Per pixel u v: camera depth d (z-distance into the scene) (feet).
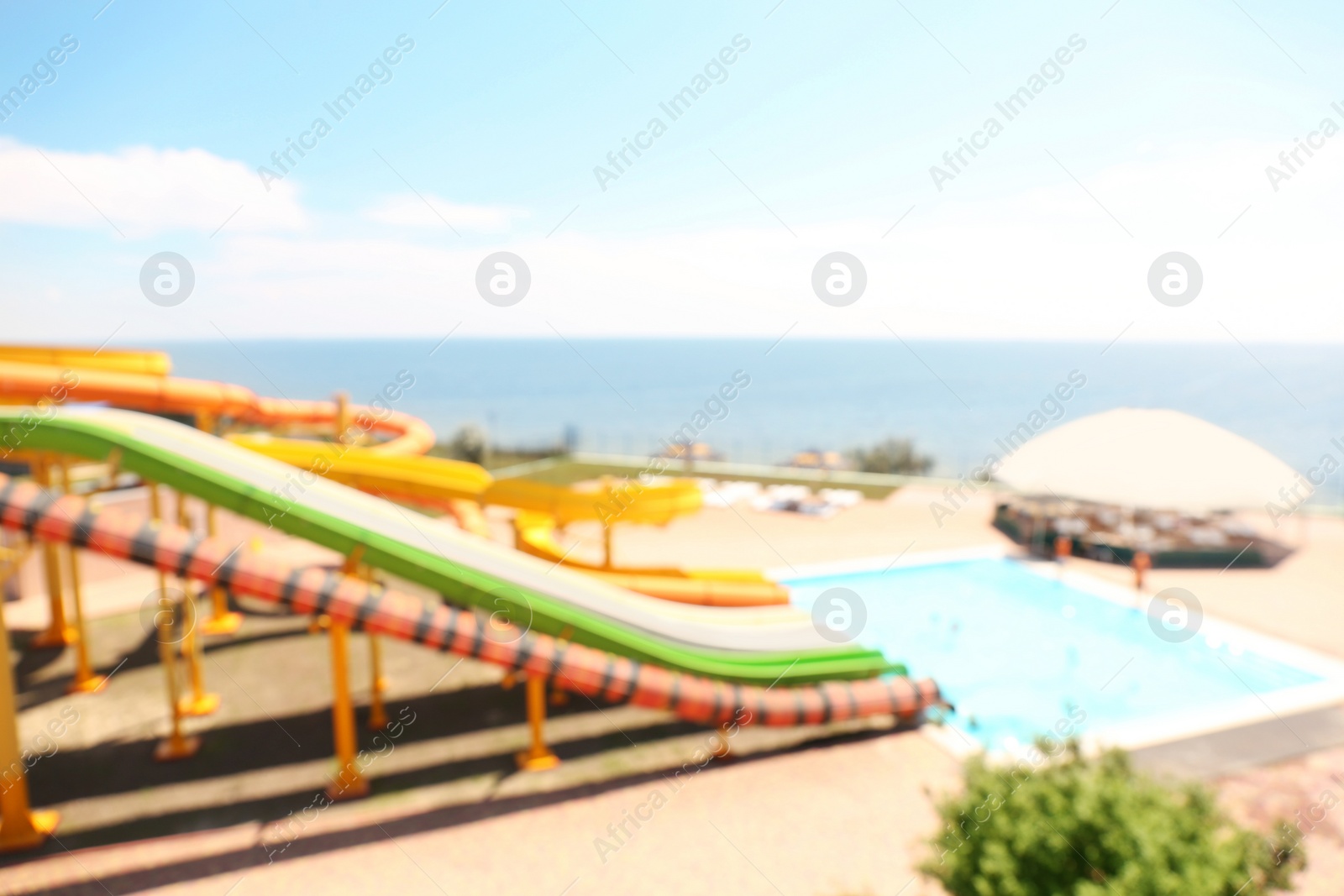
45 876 26.68
